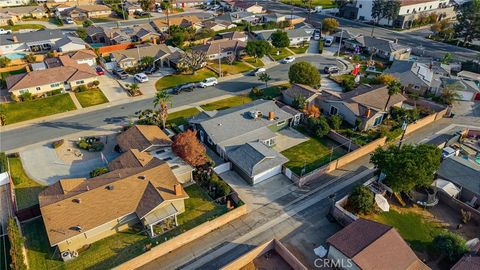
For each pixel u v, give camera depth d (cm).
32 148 5322
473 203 4391
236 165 4862
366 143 5544
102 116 6247
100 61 8562
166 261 3641
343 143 5609
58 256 3616
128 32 10200
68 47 9000
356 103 6159
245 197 4503
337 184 4747
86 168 4912
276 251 3703
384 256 3312
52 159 5078
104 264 3544
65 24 11756
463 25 10225
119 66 8181
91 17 12681
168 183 4169
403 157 4197
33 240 3781
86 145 5300
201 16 12688
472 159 5262
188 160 4691
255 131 5469
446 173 4647
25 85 6688
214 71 8300
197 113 6381
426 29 12119
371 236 3491
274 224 4106
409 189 4256
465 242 3644
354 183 4769
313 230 4028
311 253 3734
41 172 4809
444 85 7081
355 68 8144
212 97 7044
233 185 4709
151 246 3728
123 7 13075
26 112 6319
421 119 6122
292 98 6612
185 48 9188
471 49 10112
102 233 3800
